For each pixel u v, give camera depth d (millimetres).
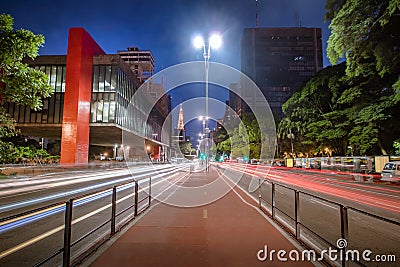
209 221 7762
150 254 5188
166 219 8008
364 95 28922
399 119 26812
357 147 32562
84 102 44250
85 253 5223
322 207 10969
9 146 17641
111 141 66250
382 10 22016
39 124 46719
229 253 5266
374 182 23484
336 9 25781
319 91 37531
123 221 7934
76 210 10039
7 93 16250
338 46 23703
